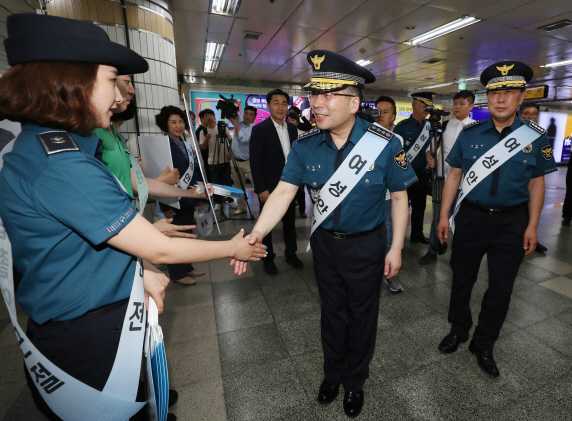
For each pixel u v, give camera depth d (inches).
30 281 26.1
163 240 28.2
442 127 121.6
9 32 24.1
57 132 25.5
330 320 54.2
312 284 105.0
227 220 180.1
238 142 189.9
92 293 27.3
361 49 286.0
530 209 61.8
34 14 23.3
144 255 27.7
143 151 88.1
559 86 466.9
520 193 58.9
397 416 54.8
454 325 70.6
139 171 48.2
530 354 69.3
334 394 58.4
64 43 23.4
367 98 532.1
